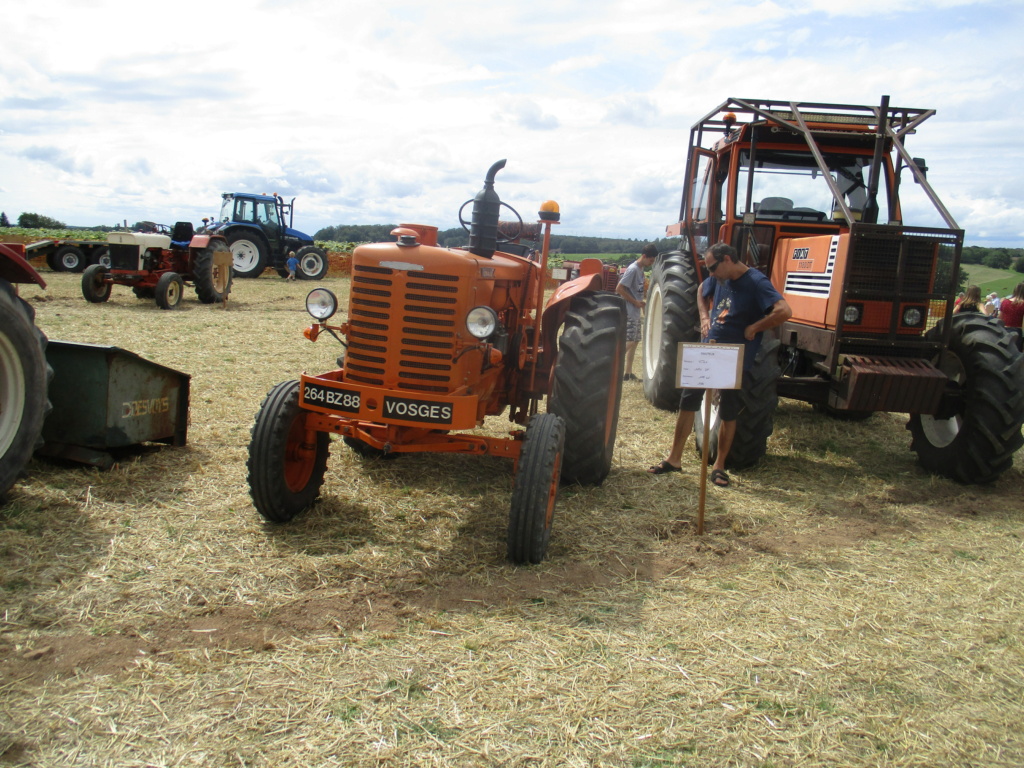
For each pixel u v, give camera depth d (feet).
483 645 8.76
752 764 6.97
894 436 19.98
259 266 67.72
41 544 10.81
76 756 6.68
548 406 13.58
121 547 10.89
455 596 10.00
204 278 43.34
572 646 8.85
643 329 26.13
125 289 50.67
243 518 12.22
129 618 9.05
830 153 19.43
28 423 12.14
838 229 19.21
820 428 20.40
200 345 29.01
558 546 11.80
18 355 11.79
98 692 7.59
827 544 12.49
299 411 11.98
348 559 10.93
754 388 15.34
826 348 15.87
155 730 7.06
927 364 15.14
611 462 16.21
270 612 9.35
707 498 14.49
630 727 7.41
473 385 11.82
